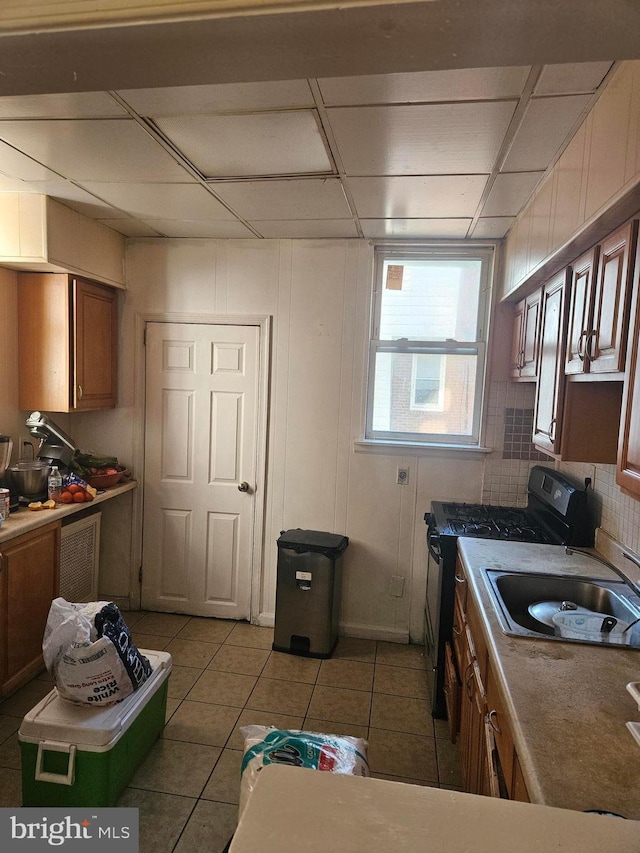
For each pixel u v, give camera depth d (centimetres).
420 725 247
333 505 329
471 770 177
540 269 213
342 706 259
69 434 348
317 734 159
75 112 173
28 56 81
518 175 209
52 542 276
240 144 193
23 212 259
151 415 343
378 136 183
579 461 196
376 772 216
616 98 136
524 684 129
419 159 200
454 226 282
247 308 327
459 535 251
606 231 158
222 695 264
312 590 302
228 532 342
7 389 292
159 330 338
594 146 152
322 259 319
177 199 257
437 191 231
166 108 169
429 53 77
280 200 252
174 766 213
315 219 280
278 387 329
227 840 180
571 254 186
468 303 318
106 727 182
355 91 154
